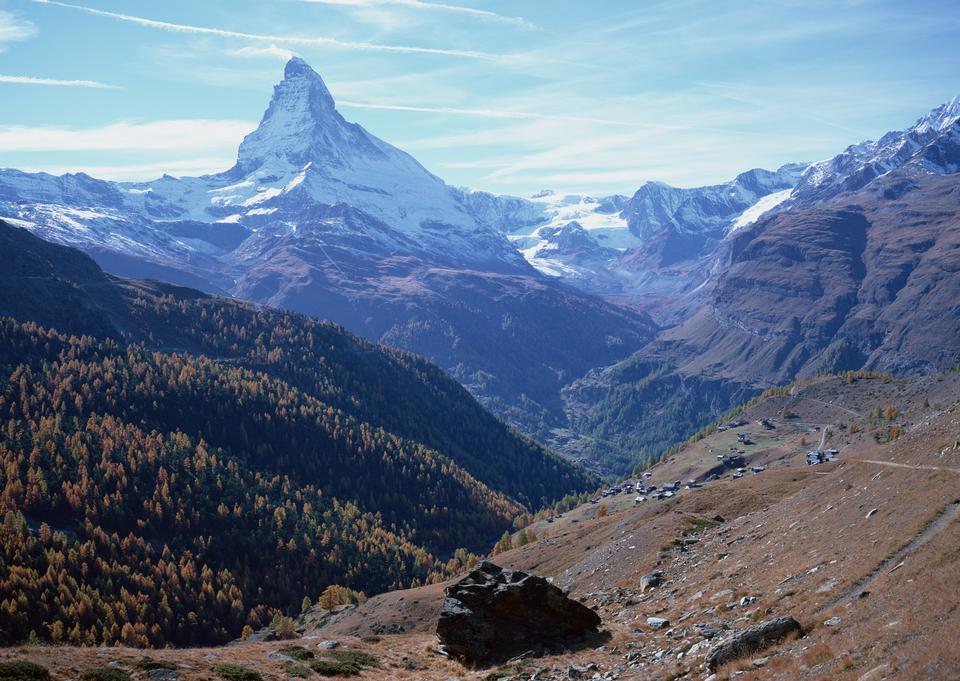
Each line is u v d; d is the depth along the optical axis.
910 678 27.12
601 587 88.62
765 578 54.69
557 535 184.00
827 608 40.66
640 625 56.75
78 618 194.12
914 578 37.25
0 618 186.00
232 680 44.72
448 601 60.84
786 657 35.00
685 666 39.84
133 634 191.75
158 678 42.62
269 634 181.50
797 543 61.59
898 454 75.31
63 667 42.00
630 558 93.75
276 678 47.19
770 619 39.72
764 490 122.56
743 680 34.62
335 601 187.75
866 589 39.75
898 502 53.88
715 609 51.88
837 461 147.75
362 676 51.25
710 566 71.25
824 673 31.30
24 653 43.97
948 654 27.06
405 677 52.03
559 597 59.69
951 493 47.81
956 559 36.47
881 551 44.38
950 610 30.88
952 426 71.69
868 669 29.66
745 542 75.06
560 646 55.78
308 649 57.91
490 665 55.44
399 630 125.56
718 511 116.56
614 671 44.81
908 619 32.09
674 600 63.34
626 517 148.00
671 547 89.19
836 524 59.88
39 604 194.00
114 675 41.44
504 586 60.41
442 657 59.50
